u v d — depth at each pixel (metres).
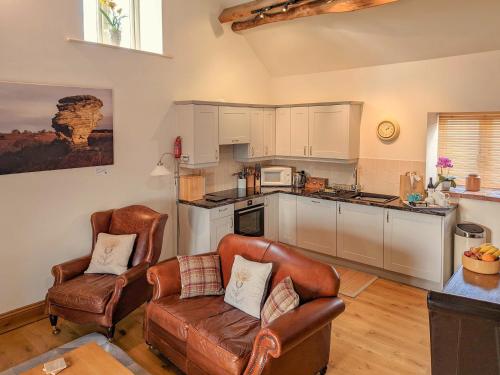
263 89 5.88
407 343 3.27
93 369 2.25
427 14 3.85
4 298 3.48
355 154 5.07
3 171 3.35
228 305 3.00
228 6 4.97
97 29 4.08
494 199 4.04
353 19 4.28
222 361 2.40
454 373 1.81
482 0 3.51
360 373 2.88
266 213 5.31
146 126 4.41
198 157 4.62
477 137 4.39
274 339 2.18
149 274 3.15
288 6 4.30
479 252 2.64
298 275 2.88
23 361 3.02
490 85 4.06
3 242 3.43
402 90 4.68
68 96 3.69
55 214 3.73
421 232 4.16
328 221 4.96
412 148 4.69
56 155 3.67
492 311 1.62
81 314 3.20
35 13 3.43
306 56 5.23
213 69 5.08
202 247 4.62
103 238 3.71
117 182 4.20
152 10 4.47
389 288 4.34
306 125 5.27
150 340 3.07
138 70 4.27
